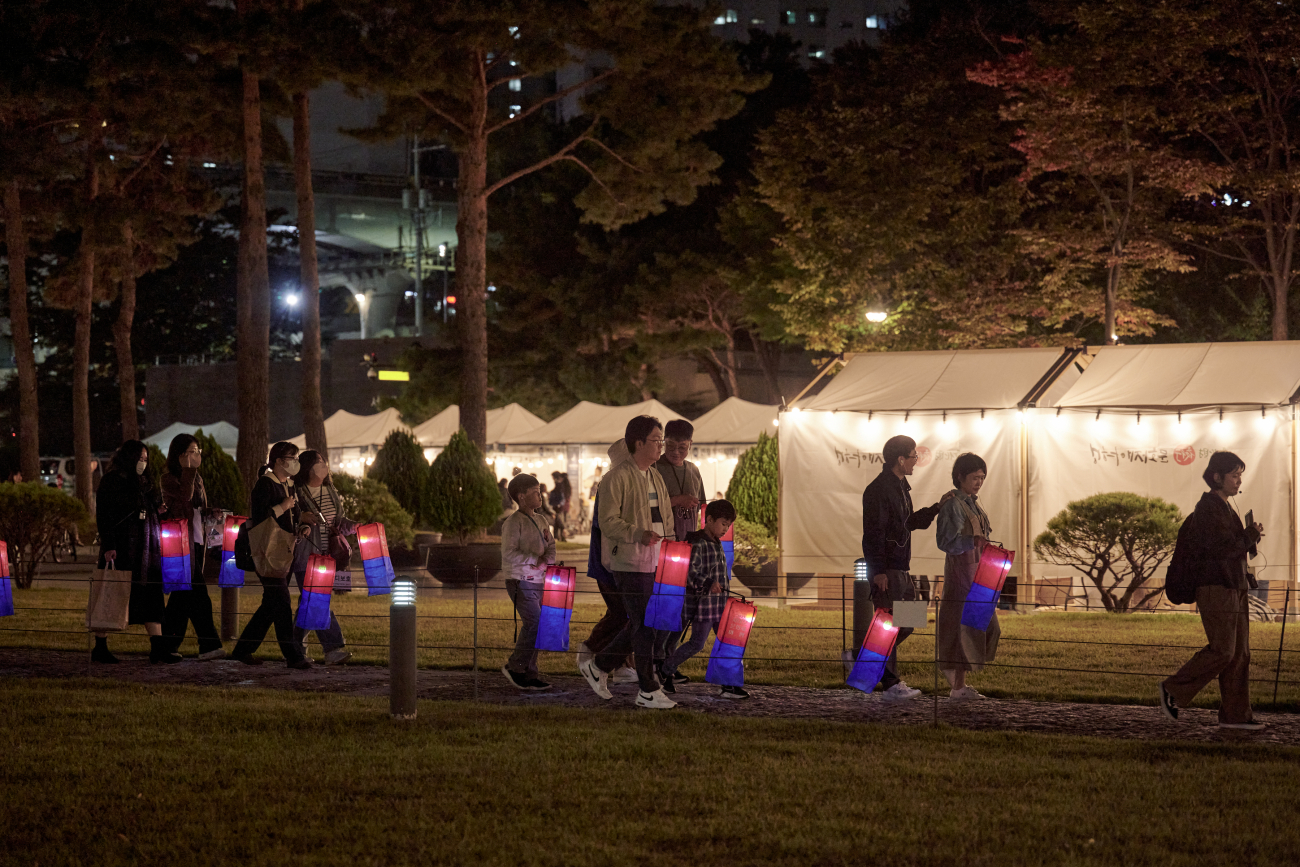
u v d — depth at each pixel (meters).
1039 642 13.02
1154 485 18.58
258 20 24.80
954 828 6.06
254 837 5.97
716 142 47.75
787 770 7.23
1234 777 7.09
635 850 5.76
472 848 5.76
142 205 36.78
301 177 28.45
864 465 20.25
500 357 49.47
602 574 9.83
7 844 5.88
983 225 30.02
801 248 30.97
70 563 26.42
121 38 26.27
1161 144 27.58
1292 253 28.23
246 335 26.06
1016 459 19.20
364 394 59.25
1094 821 6.21
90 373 71.75
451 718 8.73
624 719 8.78
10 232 33.62
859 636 10.00
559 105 88.62
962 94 34.03
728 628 9.55
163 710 9.04
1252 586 8.72
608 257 46.97
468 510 24.19
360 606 16.56
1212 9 24.17
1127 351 20.30
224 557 12.79
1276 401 17.86
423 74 25.52
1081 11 25.12
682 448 10.34
